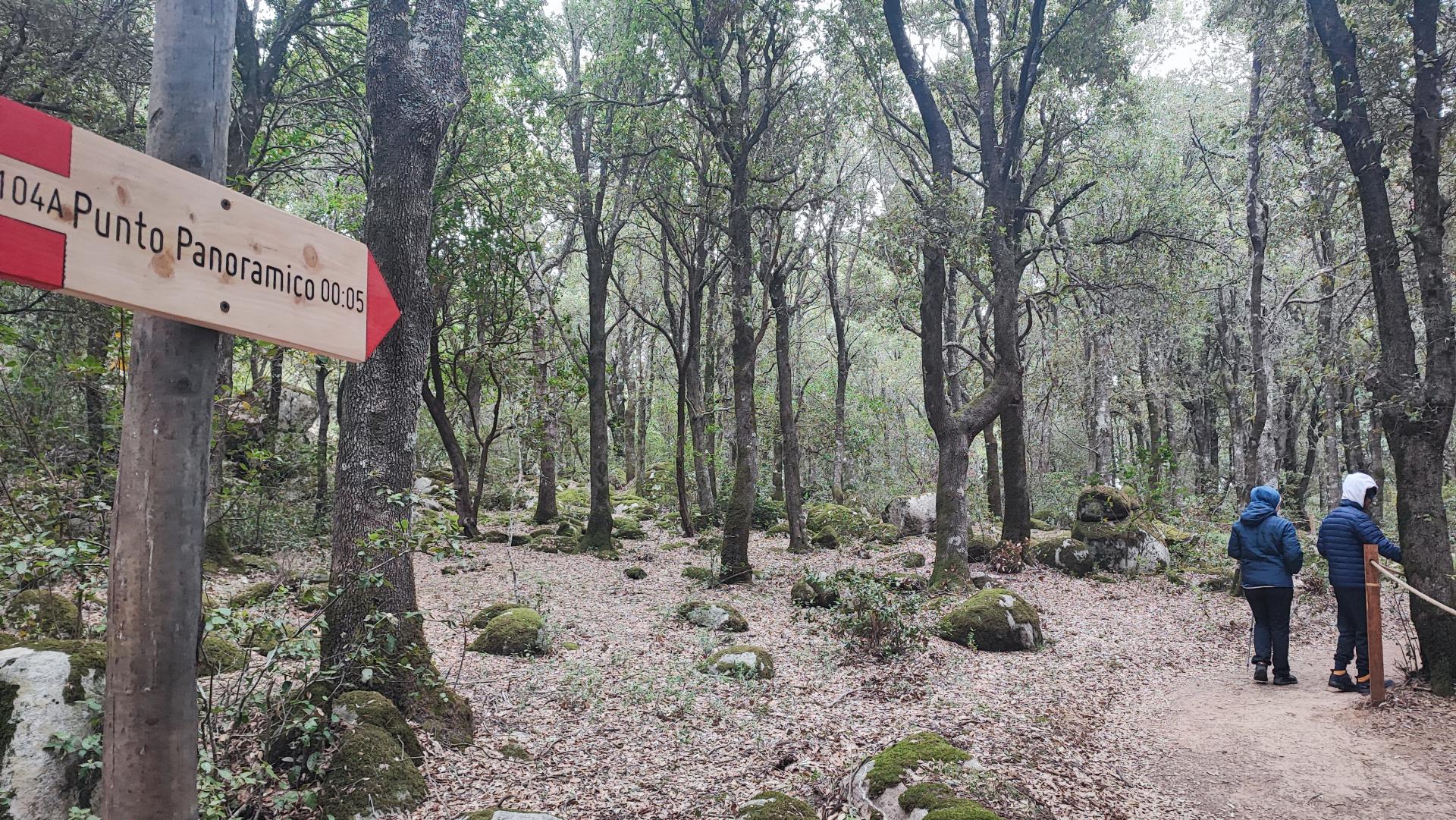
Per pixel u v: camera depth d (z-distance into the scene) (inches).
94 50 312.7
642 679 288.5
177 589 79.7
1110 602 466.0
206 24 84.7
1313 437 954.1
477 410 813.2
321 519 519.5
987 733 228.8
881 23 569.9
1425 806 182.1
